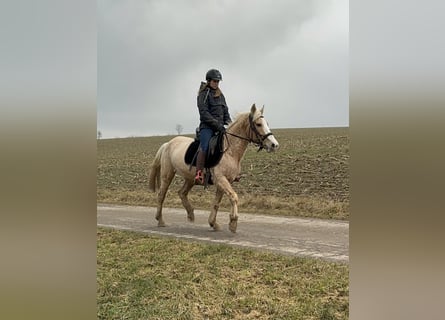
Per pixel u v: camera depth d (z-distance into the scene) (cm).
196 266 425
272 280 371
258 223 651
